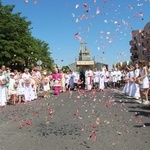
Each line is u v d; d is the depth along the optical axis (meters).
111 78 33.41
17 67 44.34
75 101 16.48
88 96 20.12
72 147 6.15
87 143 6.46
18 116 10.88
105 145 6.27
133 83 17.92
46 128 8.27
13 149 6.08
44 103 15.89
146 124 8.59
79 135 7.29
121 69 33.59
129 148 6.00
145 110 11.66
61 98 19.12
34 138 7.05
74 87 30.89
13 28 41.56
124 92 21.47
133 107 12.75
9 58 41.62
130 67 18.95
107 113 11.11
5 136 7.32
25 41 43.22
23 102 17.27
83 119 9.76
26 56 43.41
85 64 39.84
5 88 15.53
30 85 17.94
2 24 41.44
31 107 14.05
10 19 42.12
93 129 8.00
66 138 6.98
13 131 7.95
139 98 17.25
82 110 12.25
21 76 17.59
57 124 8.89
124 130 7.80
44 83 21.19
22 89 17.14
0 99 15.23
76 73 30.89
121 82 33.66
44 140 6.82
